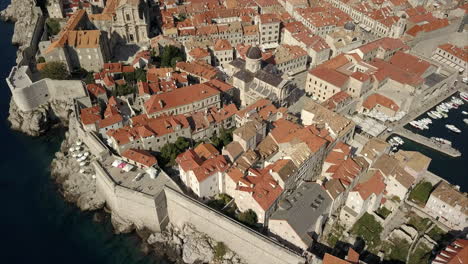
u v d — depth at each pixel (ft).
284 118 556.92
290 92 640.58
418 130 622.13
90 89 604.08
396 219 458.09
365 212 455.63
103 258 460.96
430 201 452.76
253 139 513.04
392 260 424.46
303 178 489.67
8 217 504.43
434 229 447.83
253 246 419.33
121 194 464.24
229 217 429.79
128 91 606.96
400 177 462.19
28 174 564.30
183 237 472.85
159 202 460.55
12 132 634.43
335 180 450.71
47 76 619.26
